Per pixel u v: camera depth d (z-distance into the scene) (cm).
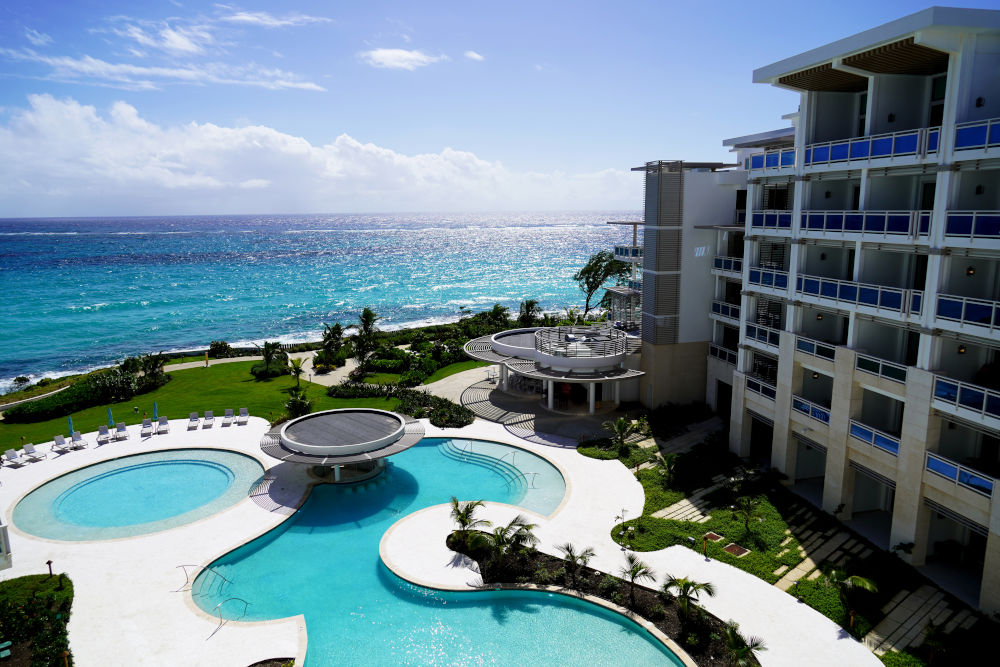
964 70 2112
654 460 3459
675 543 2602
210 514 2992
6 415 4378
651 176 4016
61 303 11331
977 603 2181
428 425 4097
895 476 2467
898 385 2411
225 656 1961
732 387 3781
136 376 5134
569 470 3334
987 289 2312
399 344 6888
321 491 3222
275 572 2505
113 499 3173
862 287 2559
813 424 2905
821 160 2758
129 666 1920
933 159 2236
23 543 2672
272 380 5362
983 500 2098
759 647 1906
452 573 2411
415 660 1983
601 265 7494
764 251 3431
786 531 2694
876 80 2519
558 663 1964
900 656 1938
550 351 4244
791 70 2592
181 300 11844
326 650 2036
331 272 17150
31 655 1977
